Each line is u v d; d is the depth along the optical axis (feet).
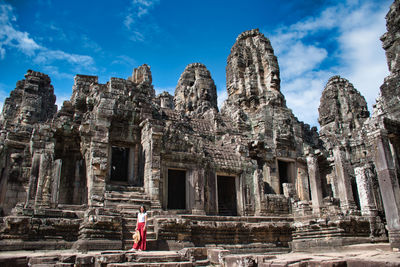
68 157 80.43
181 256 39.01
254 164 90.33
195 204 77.71
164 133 79.66
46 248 49.21
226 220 68.23
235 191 87.40
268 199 86.43
